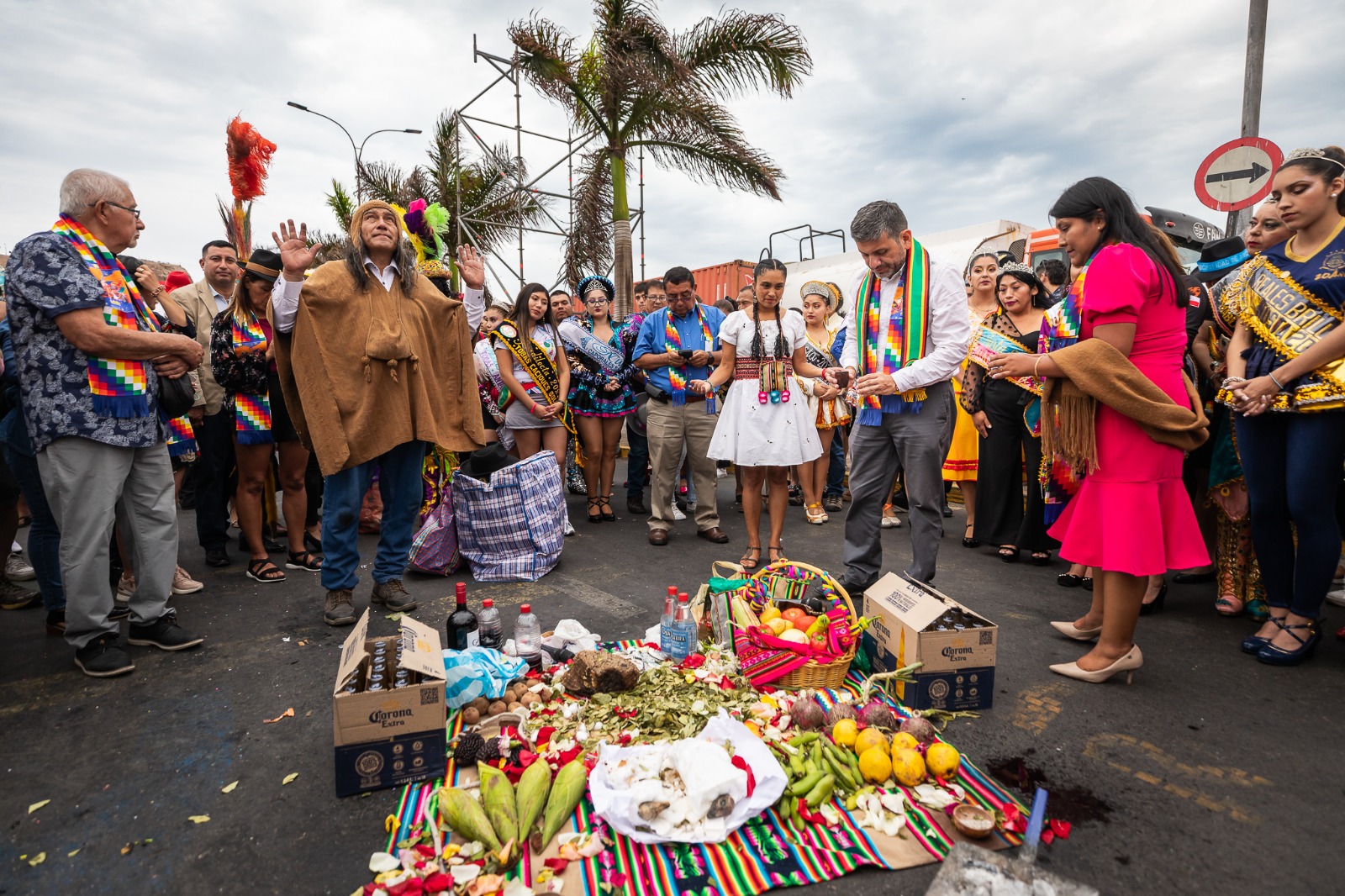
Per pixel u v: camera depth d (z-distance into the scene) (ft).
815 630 9.86
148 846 6.82
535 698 8.96
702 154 33.65
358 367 11.98
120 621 12.75
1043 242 26.21
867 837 6.66
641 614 13.06
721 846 6.52
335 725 7.45
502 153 52.11
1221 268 14.26
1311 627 10.64
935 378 11.90
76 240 9.79
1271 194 10.43
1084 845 6.72
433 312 13.08
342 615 12.50
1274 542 10.92
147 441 10.44
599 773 7.02
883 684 9.52
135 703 9.68
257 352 14.37
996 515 16.66
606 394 20.59
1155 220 25.45
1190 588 14.47
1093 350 9.12
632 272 36.22
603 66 32.09
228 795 7.63
